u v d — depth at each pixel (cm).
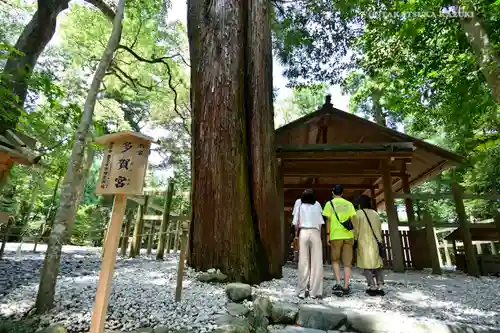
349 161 846
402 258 630
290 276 485
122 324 228
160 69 1093
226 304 292
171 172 1656
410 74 910
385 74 1006
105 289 190
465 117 508
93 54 1051
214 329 224
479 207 1192
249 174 438
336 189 415
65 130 479
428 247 660
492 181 926
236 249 397
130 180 204
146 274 421
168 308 269
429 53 827
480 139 680
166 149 1584
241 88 453
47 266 239
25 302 257
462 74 682
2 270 404
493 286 479
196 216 432
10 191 948
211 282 372
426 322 280
